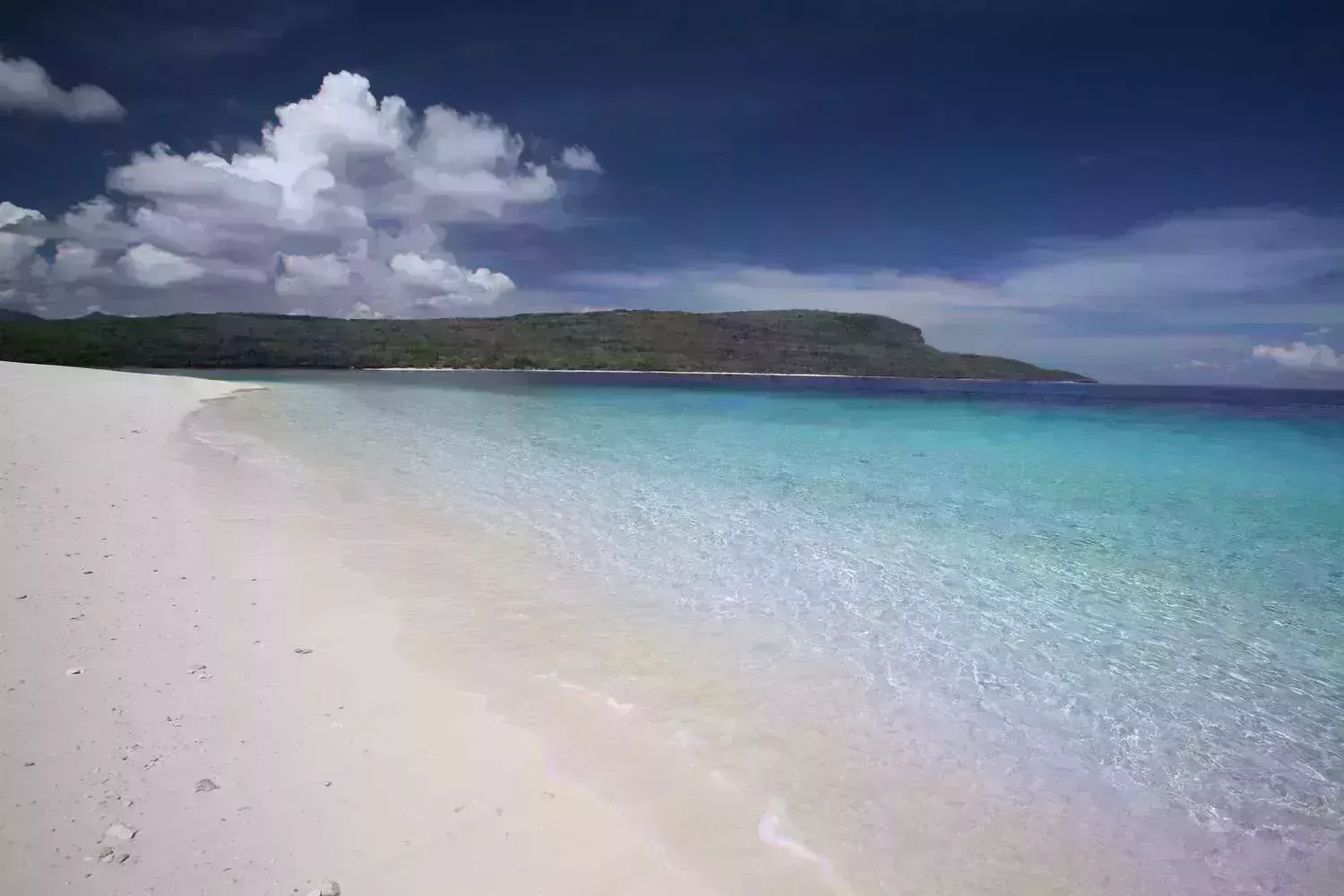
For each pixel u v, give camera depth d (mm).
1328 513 9484
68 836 2451
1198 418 25719
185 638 4266
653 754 3490
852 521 8656
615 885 2543
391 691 3873
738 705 4062
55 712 3260
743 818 3047
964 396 44219
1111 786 3471
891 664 4719
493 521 8102
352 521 7750
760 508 9234
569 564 6566
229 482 9312
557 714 3801
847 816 3129
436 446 14258
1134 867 2924
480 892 2428
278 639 4414
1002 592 6219
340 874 2430
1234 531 8438
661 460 13297
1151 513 9367
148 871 2326
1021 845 3018
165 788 2791
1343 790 3490
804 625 5336
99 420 14438
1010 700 4289
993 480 11727
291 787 2908
